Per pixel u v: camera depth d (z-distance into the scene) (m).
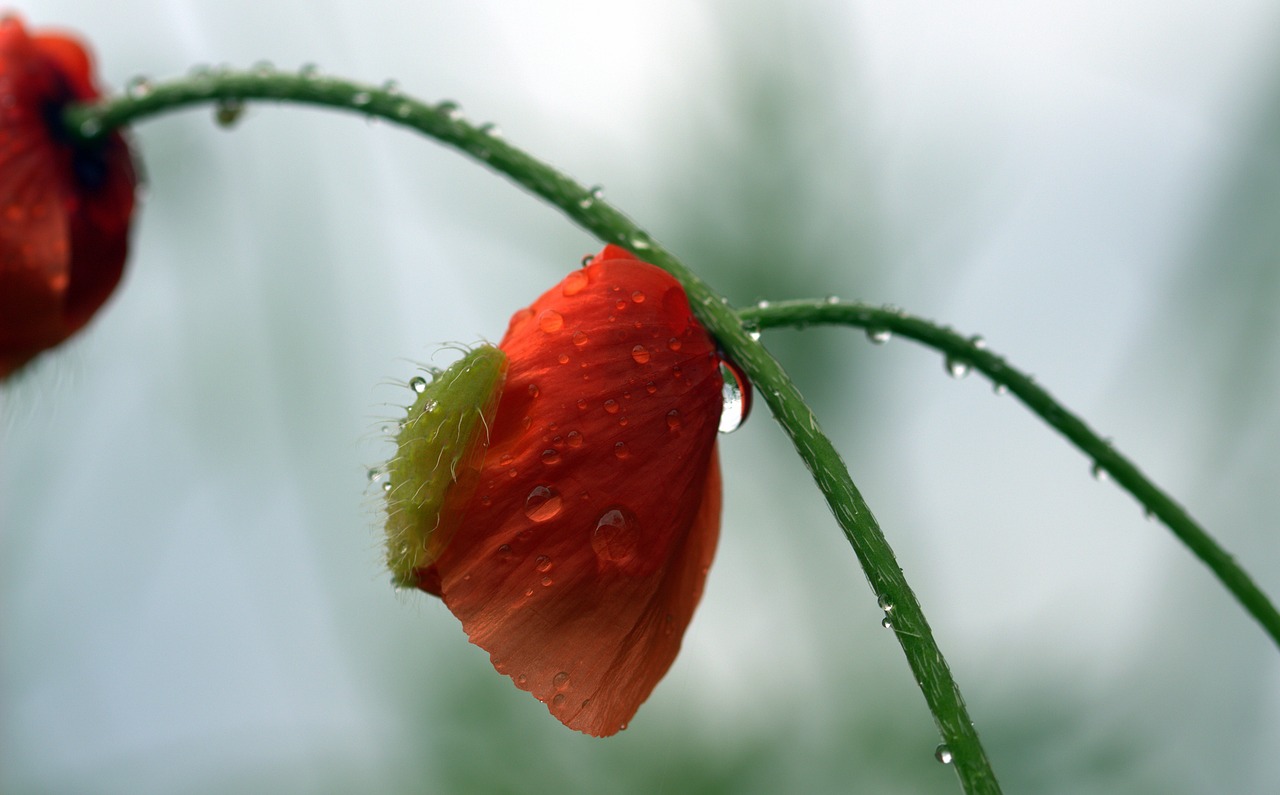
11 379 0.28
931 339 0.26
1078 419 0.26
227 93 0.27
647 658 0.24
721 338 0.24
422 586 0.24
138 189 0.29
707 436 0.24
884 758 0.42
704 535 0.25
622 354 0.24
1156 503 0.26
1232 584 0.26
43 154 0.27
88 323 0.29
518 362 0.24
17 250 0.27
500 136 0.26
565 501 0.24
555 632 0.24
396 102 0.26
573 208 0.25
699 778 0.42
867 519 0.24
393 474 0.24
